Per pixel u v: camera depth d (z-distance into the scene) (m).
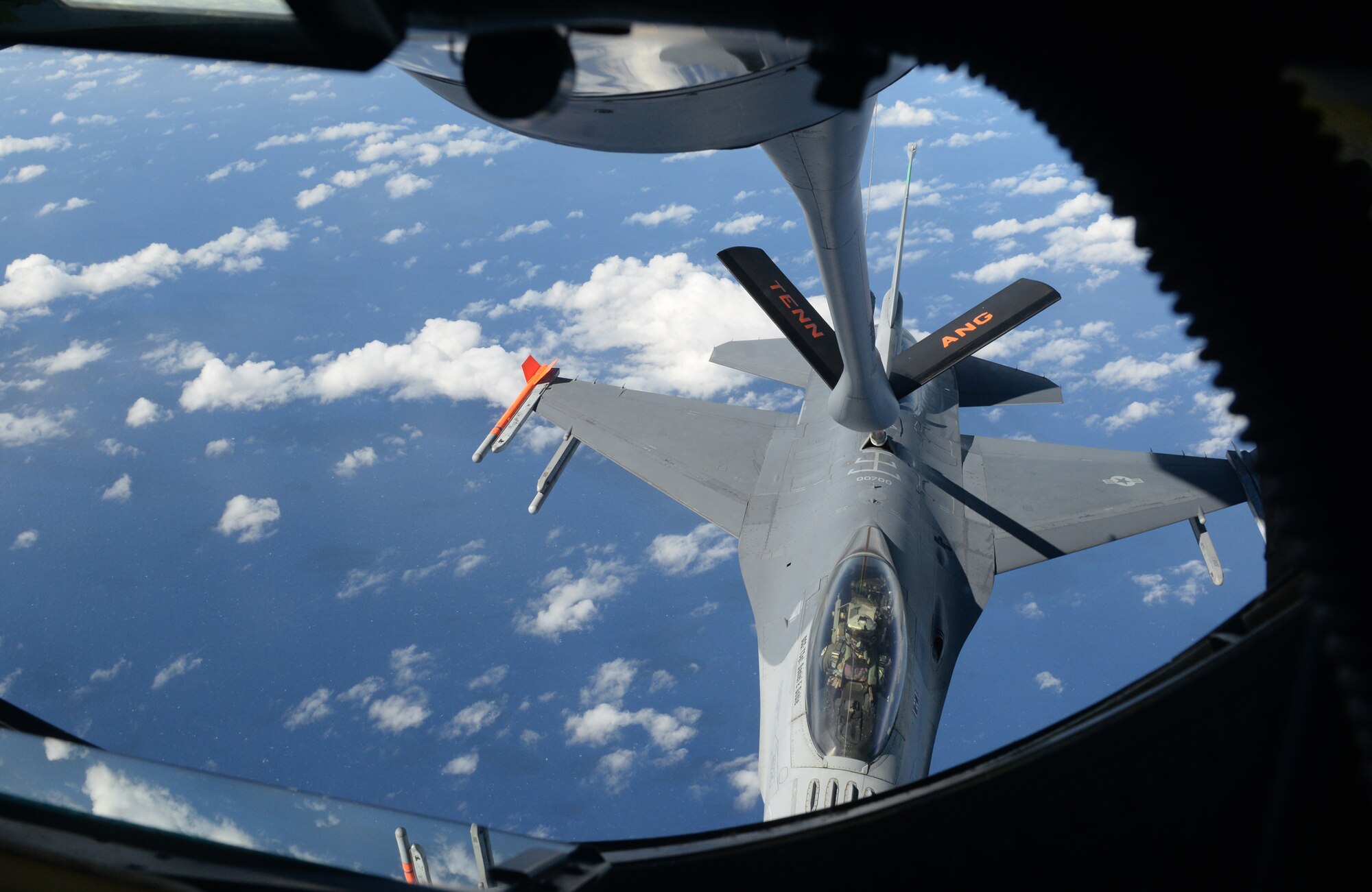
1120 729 2.72
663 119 3.02
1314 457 1.13
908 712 19.75
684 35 1.97
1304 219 1.14
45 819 2.39
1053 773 2.76
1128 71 1.21
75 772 2.56
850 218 11.17
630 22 1.48
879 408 19.70
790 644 23.20
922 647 22.45
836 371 20.66
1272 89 1.17
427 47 1.73
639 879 2.96
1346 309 1.11
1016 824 2.80
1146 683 3.00
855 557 21.77
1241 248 1.16
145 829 2.43
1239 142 1.17
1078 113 1.25
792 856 2.99
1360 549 1.10
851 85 1.32
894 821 2.95
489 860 2.92
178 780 2.62
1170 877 2.59
